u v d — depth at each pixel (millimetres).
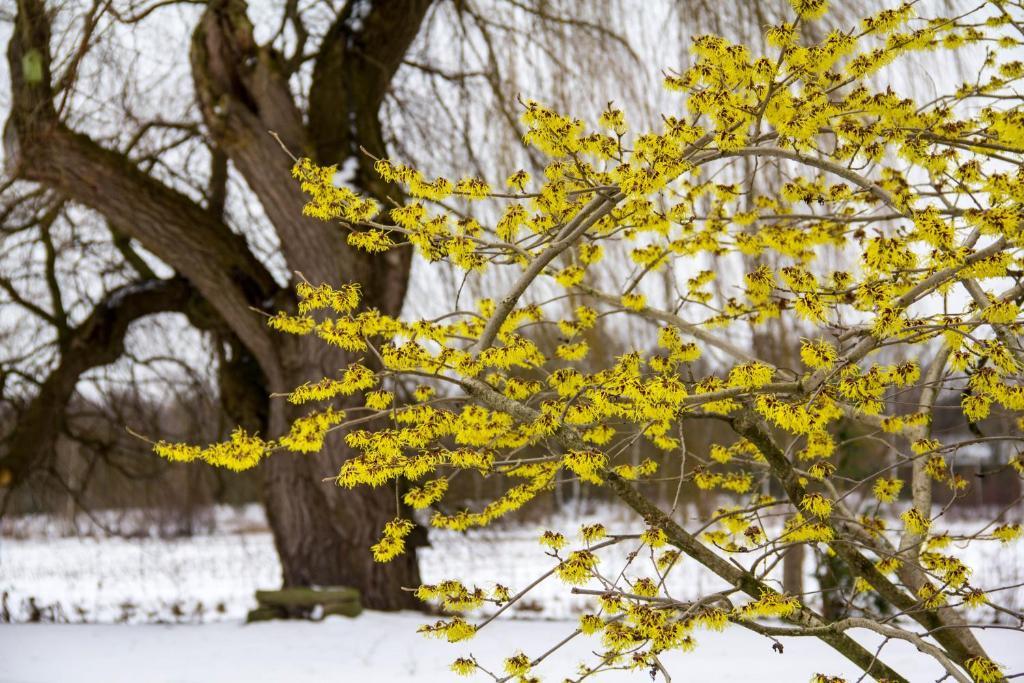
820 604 8906
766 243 3814
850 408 3436
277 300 8609
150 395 11062
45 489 11148
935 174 3094
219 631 7566
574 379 3043
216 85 8008
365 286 8211
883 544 3648
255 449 2971
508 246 3041
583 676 2598
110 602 11156
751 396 3000
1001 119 2873
